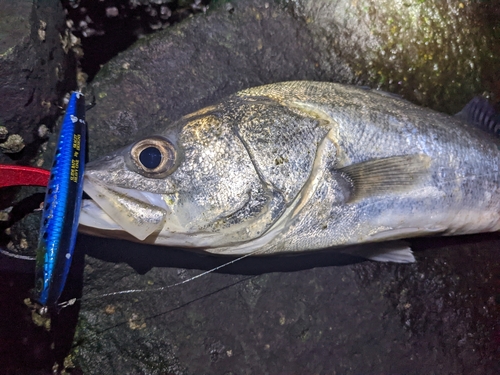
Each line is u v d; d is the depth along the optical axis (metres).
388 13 0.28
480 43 0.29
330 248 0.23
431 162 0.23
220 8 0.27
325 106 0.22
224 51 0.27
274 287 0.26
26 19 0.21
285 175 0.21
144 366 0.24
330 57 0.28
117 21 0.26
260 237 0.21
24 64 0.21
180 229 0.20
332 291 0.26
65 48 0.24
